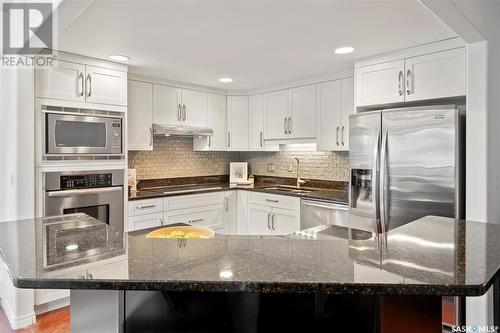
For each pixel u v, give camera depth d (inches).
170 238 52.2
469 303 85.1
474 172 87.3
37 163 106.7
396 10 81.7
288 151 180.9
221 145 178.4
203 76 149.0
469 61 87.6
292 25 90.8
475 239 50.1
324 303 42.8
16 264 38.6
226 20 87.4
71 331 46.8
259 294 43.8
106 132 122.5
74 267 38.0
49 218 64.8
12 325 102.3
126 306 43.0
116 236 52.1
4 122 107.0
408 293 32.7
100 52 113.7
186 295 43.6
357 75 124.6
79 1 64.0
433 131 98.3
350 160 119.3
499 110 89.9
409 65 110.7
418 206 101.1
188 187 172.9
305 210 144.0
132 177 151.6
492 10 85.8
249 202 169.3
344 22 89.0
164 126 152.5
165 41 103.1
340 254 43.4
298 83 156.8
